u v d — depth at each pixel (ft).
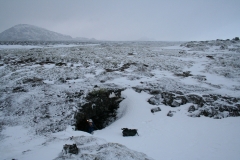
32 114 39.70
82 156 20.54
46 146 26.40
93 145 24.99
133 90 59.67
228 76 80.07
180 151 27.50
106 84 62.80
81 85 59.00
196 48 160.04
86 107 45.96
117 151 22.00
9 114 39.37
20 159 21.90
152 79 72.84
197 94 56.29
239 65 96.17
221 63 101.71
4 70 70.49
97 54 122.52
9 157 23.82
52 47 159.74
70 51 129.18
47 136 32.09
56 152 23.34
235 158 25.34
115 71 81.61
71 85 58.29
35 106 42.78
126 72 81.15
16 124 35.86
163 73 83.76
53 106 43.52
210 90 61.82
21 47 152.87
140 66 92.02
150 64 98.53
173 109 47.16
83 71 77.15
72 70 76.74
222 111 44.47
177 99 51.37
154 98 52.06
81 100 47.96
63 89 53.67
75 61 93.86
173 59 115.14
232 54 124.57
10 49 130.93
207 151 27.43
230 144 29.30
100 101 50.31
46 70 73.67
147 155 25.55
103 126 46.24
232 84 69.67
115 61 100.89
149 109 47.85
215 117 41.57
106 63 94.38
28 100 45.11
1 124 35.50
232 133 33.19
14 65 78.64
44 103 44.32
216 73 84.64
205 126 37.11
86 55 114.01
